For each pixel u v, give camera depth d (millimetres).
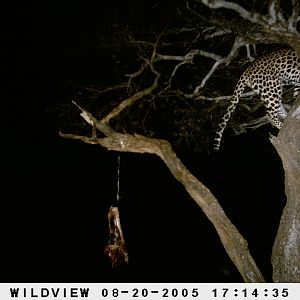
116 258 6520
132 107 10117
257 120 9836
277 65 8328
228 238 6746
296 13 7105
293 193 6633
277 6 7113
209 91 10109
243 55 9883
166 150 6598
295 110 6547
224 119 8719
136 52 9586
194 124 10438
